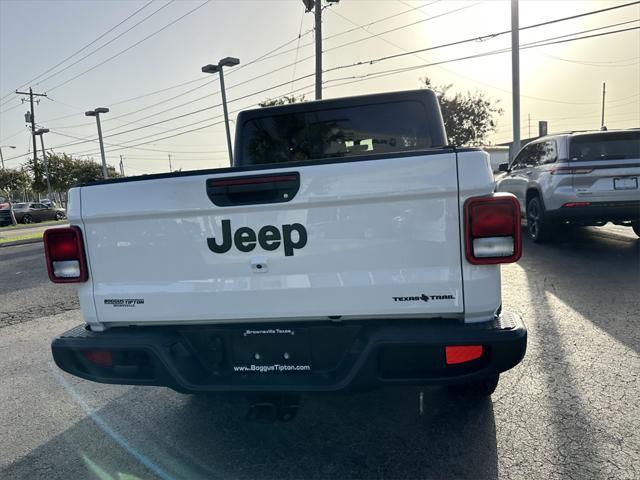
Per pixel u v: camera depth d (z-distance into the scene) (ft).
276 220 7.76
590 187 23.85
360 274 7.61
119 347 8.29
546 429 9.23
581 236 30.60
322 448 9.12
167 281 8.31
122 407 11.41
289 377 8.09
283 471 8.47
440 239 7.38
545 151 27.07
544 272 21.50
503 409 10.07
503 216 7.18
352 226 7.55
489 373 7.34
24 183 159.43
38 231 73.61
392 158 7.34
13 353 15.88
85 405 11.64
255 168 7.69
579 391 10.61
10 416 11.21
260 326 8.25
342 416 10.27
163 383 8.24
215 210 7.90
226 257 8.02
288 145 14.10
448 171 7.24
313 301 7.79
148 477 8.54
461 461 8.43
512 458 8.41
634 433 8.95
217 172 7.82
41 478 8.66
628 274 20.38
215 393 8.04
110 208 8.30
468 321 7.59
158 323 8.61
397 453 8.80
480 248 7.27
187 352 8.45
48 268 8.70
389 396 11.00
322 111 13.53
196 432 10.04
